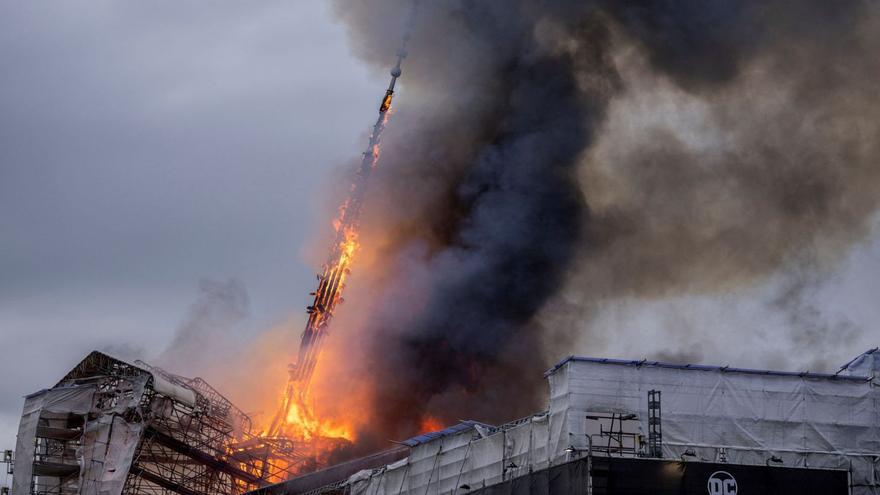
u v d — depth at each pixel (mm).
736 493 89438
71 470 138250
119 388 138125
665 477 89188
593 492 88312
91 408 137875
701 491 89125
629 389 96688
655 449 93250
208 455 140875
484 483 106188
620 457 90000
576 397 96062
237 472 143000
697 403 96938
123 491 139375
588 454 89375
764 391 98000
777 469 90312
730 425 96812
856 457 97438
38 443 141375
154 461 140750
